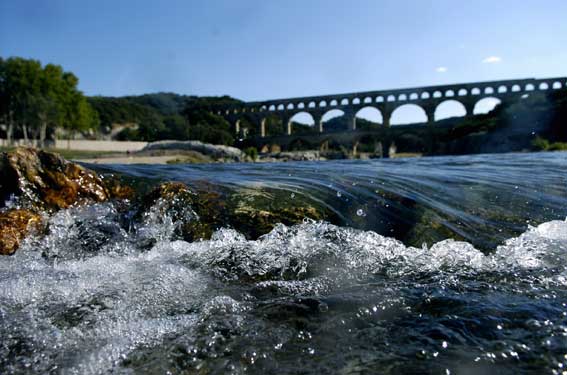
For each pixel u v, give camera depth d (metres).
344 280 3.67
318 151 92.25
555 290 3.32
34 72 62.28
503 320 2.84
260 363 2.48
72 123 68.12
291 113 97.25
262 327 2.86
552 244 4.32
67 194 5.54
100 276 3.70
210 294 3.42
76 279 3.62
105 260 4.18
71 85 69.38
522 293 3.28
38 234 4.74
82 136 90.88
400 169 10.45
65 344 2.66
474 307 3.04
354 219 5.21
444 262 4.02
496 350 2.50
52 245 4.61
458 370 2.34
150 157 49.22
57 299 3.24
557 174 8.51
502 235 4.75
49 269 3.93
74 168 5.85
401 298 3.23
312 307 3.13
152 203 5.28
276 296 3.37
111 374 2.39
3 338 2.71
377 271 3.85
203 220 5.04
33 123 62.62
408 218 5.22
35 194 5.32
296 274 3.85
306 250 4.29
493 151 53.78
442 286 3.44
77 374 2.39
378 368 2.38
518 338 2.62
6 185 5.33
